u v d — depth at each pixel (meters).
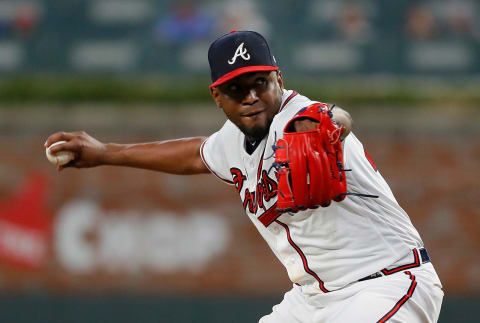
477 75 39.81
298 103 11.03
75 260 33.25
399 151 34.22
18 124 34.75
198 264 33.00
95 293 33.06
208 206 33.12
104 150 13.63
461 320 32.81
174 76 39.16
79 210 33.44
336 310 11.55
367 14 42.44
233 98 10.74
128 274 33.09
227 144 12.25
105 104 35.59
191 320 32.75
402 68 40.09
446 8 43.16
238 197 33.09
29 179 34.06
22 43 41.91
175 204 33.19
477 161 33.97
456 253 33.38
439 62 40.41
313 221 11.05
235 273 32.81
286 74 39.62
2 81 36.94
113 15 43.19
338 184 9.99
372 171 11.34
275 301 32.69
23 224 33.69
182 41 41.16
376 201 11.18
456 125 34.19
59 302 33.16
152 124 35.38
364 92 35.38
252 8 42.59
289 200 9.94
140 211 33.22
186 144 13.35
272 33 41.53
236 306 32.75
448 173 33.94
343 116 10.10
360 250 11.13
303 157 9.73
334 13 42.50
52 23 42.94
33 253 33.41
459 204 33.78
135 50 41.44
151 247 33.09
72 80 37.06
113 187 33.38
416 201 33.91
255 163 11.45
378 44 40.88
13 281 33.38
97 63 41.22
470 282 33.16
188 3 42.81
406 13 42.56
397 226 11.36
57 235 33.47
